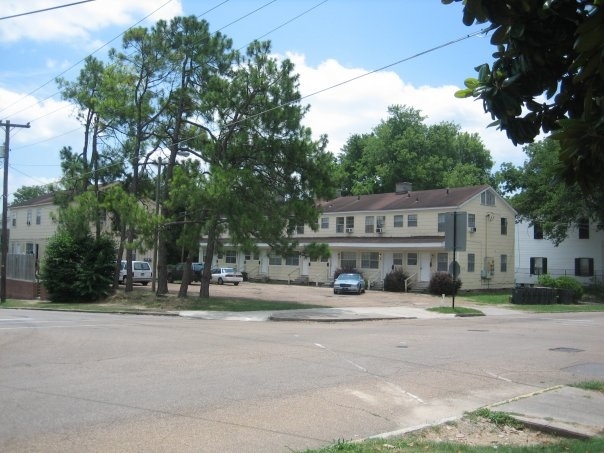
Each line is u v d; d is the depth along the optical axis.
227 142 28.77
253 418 7.41
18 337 15.08
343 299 33.56
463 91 3.95
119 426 6.89
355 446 6.07
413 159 65.81
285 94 27.86
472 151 72.50
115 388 8.88
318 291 40.41
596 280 44.00
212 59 29.36
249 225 25.58
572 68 3.31
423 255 42.03
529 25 3.46
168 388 8.95
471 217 41.66
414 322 23.09
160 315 24.81
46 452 5.88
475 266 41.59
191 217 28.41
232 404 8.08
